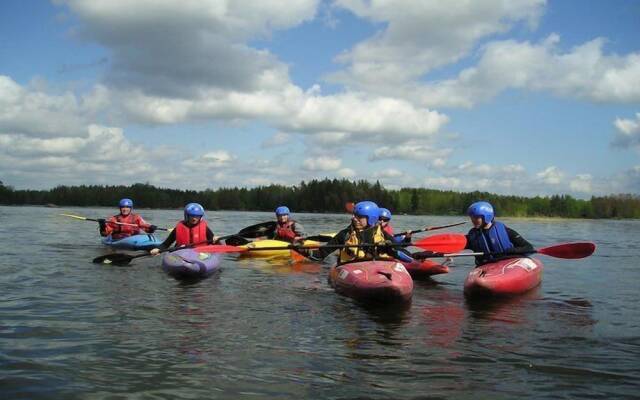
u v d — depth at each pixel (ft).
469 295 26.32
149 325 19.17
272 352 16.26
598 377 14.34
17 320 19.34
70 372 14.23
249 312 21.72
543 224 155.84
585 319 21.16
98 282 28.14
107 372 14.30
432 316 21.53
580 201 237.25
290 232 47.26
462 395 13.11
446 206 261.24
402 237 41.45
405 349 16.75
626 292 27.84
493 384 13.82
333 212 268.21
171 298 24.38
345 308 22.81
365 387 13.56
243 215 191.11
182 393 13.03
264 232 52.01
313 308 22.74
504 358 15.89
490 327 19.70
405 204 267.80
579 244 29.81
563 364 15.38
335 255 45.50
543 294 27.07
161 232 74.49
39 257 38.73
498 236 29.60
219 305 23.03
